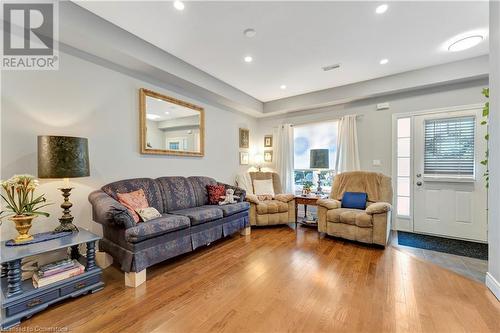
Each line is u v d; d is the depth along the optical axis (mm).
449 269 2400
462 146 3428
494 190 1904
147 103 3201
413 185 3801
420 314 1657
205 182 3834
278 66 3398
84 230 2199
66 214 2178
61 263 1869
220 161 4566
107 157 2781
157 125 3348
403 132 3887
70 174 2061
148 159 3256
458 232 3457
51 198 2320
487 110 2232
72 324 1574
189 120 3852
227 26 2432
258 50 2943
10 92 2090
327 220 3443
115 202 2293
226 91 4082
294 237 3539
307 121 4961
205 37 2641
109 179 2799
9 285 1587
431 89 3637
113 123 2844
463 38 2658
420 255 2793
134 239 2051
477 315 1641
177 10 2174
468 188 3398
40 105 2258
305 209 4578
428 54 3049
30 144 2195
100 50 2496
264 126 5617
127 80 2982
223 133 4641
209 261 2637
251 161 5480
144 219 2463
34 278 1765
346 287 2039
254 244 3215
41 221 2260
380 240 2965
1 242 1863
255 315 1663
